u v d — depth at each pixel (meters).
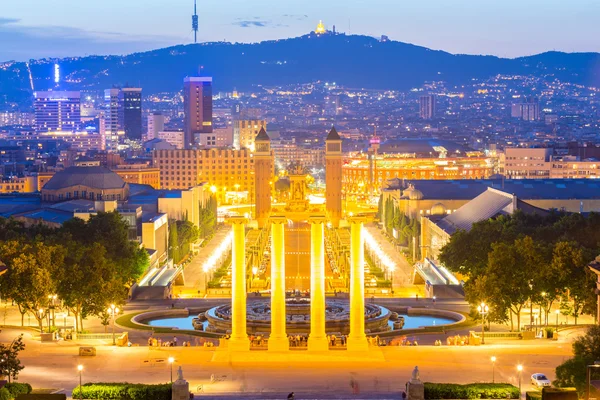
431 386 179.12
